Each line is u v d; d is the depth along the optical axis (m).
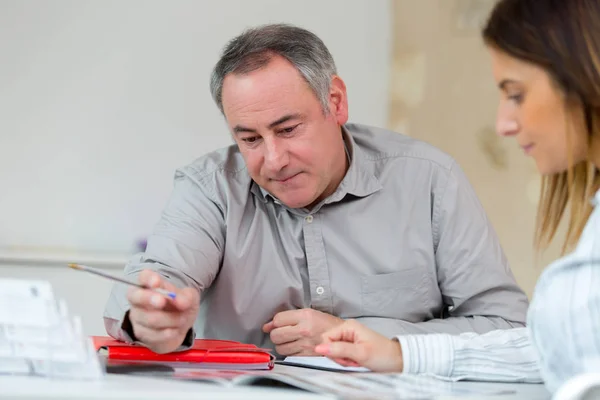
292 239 1.87
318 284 1.86
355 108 3.16
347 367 1.41
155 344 1.32
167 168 3.02
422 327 1.76
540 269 2.95
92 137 2.99
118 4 2.99
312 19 3.13
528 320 1.08
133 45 3.00
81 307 2.89
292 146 1.69
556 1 1.07
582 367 0.99
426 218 1.87
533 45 1.08
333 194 1.86
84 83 2.98
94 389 0.95
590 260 1.00
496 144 3.04
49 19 2.96
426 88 3.12
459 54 3.09
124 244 2.99
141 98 3.01
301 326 1.68
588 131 1.08
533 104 1.10
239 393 0.94
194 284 1.74
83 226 2.98
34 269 2.89
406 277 1.86
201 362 1.36
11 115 2.95
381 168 1.91
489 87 3.05
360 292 1.86
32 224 2.96
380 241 1.87
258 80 1.65
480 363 1.32
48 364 1.09
